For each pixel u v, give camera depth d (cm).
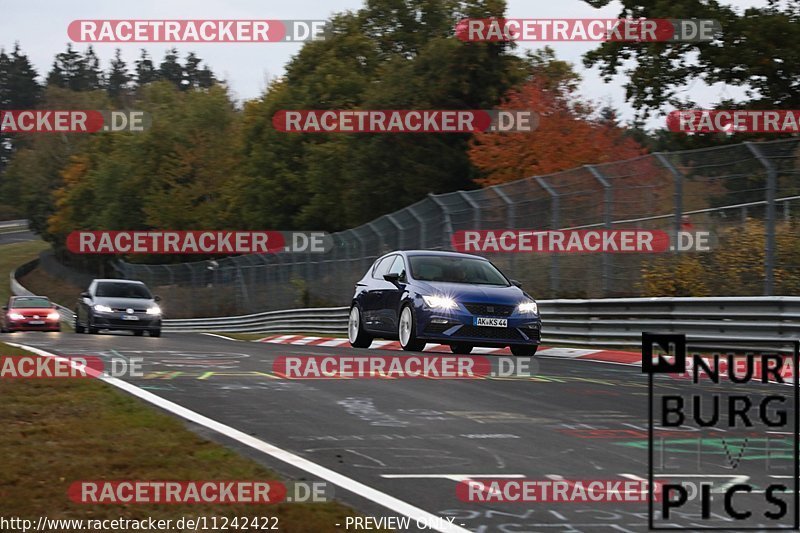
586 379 4088
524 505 2005
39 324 11888
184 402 3297
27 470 2209
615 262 6556
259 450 2511
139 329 9444
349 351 5631
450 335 5166
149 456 2377
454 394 3556
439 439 2689
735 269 5744
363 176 16688
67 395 3312
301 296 11494
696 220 5928
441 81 15912
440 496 2070
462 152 15888
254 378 4009
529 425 2911
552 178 6956
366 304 5953
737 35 11344
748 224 5647
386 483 2180
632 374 4341
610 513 1961
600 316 6259
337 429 2825
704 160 5881
